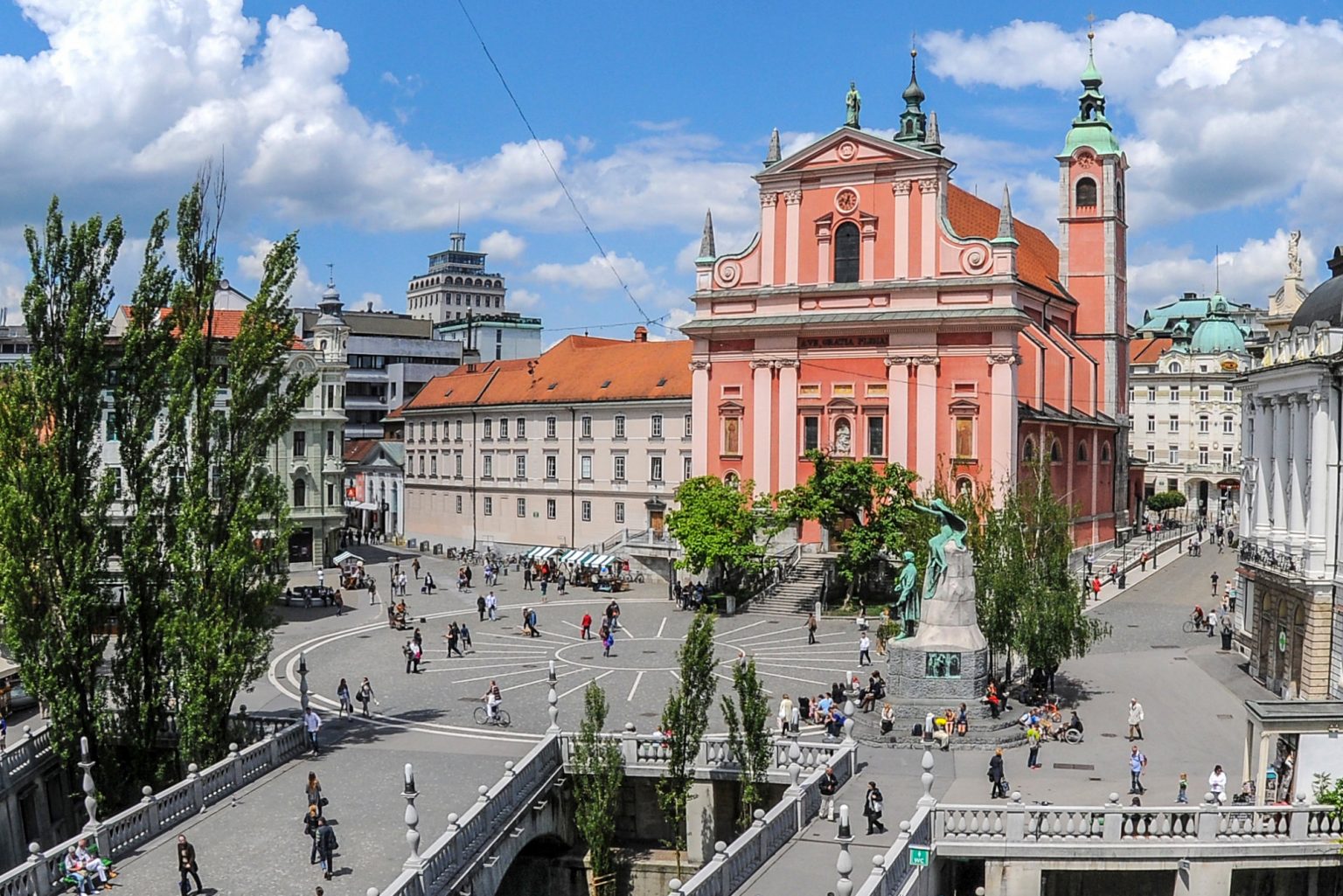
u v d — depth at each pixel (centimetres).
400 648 6438
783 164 8106
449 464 11475
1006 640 4934
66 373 4338
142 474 4431
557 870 3975
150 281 4503
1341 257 5469
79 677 4203
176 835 3519
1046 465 5641
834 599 7394
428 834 3519
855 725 4553
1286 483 5347
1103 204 9788
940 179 7700
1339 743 3475
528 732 4694
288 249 4569
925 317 7631
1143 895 3406
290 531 4481
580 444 10056
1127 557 9000
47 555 4209
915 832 3206
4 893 2950
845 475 7106
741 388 8294
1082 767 4112
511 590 8612
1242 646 5866
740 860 3153
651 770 4044
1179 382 14800
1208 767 4116
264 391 4525
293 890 3122
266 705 5159
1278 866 3312
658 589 8538
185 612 4197
